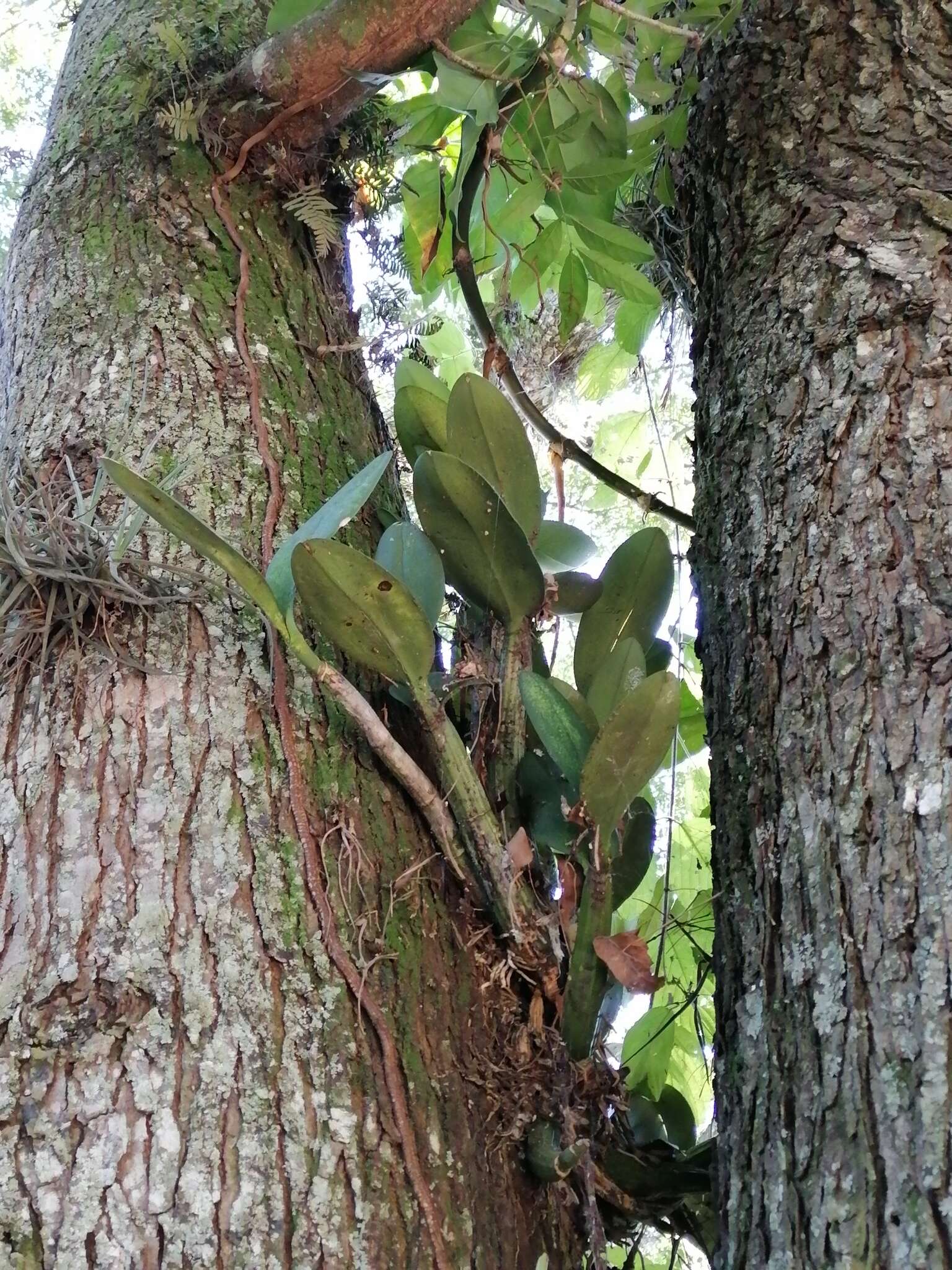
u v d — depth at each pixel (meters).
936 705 1.31
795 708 1.37
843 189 1.54
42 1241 1.23
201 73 1.78
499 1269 1.31
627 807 1.35
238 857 1.37
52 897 1.34
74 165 1.77
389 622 1.40
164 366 1.61
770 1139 1.27
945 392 1.41
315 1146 1.29
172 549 1.48
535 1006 1.42
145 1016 1.30
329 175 1.83
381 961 1.38
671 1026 1.63
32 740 1.41
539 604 1.50
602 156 1.69
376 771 1.46
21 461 1.53
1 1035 1.29
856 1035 1.25
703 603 1.53
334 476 1.62
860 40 1.60
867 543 1.39
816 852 1.32
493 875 1.43
